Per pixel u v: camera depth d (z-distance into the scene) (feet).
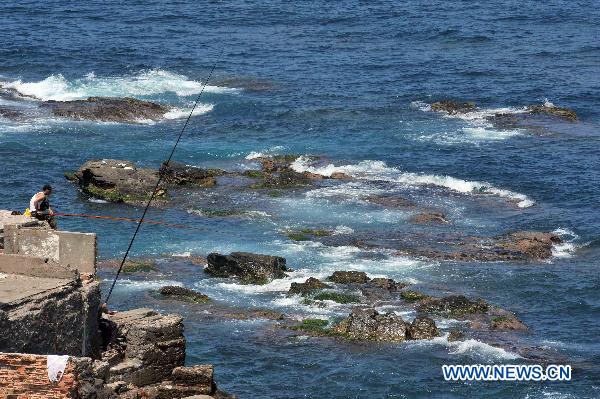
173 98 336.90
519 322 171.94
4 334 91.86
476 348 160.56
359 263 199.11
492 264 199.72
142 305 173.88
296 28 483.10
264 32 471.21
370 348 159.94
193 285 185.57
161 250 203.10
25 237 110.42
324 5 549.95
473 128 304.91
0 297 96.07
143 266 192.24
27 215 123.75
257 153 277.85
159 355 117.08
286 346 159.84
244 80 366.22
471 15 517.96
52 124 293.23
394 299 181.27
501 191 247.09
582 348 163.22
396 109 327.67
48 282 101.55
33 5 530.27
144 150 277.03
